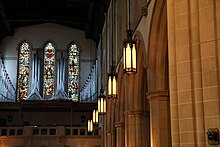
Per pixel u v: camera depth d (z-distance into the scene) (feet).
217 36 24.88
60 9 111.75
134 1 55.42
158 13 42.57
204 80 24.98
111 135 80.59
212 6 25.25
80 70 121.90
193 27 25.98
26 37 122.72
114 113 79.20
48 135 99.50
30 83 119.34
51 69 120.78
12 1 107.04
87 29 118.42
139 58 52.24
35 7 111.14
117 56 70.79
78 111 118.62
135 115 55.62
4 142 98.32
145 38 47.09
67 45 123.24
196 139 24.94
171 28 27.25
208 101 24.59
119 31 69.41
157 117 42.63
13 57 121.19
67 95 118.52
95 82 116.98
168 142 42.09
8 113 118.21
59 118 118.73
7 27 115.85
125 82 60.54
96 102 113.19
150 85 44.06
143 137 55.47
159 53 43.75
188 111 25.40
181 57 26.23
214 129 23.97
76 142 100.27
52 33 123.65
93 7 99.60
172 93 26.53
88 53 123.44
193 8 26.14
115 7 75.72
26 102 110.52
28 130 99.14
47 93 118.83
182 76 26.02
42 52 122.11
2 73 113.09
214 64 24.64
